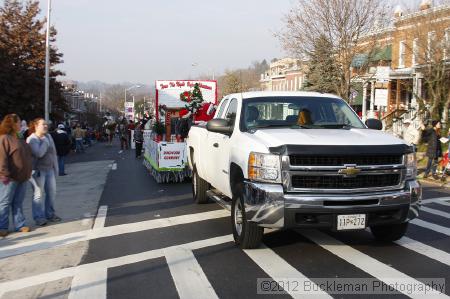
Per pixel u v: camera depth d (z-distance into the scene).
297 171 5.65
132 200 10.77
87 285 5.24
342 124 7.03
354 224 5.68
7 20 29.67
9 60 27.81
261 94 7.47
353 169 5.64
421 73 26.53
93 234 7.54
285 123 6.99
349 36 22.25
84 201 10.73
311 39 22.53
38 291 5.11
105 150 33.47
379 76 18.42
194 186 10.21
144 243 6.96
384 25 22.98
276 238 7.04
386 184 5.88
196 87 19.83
